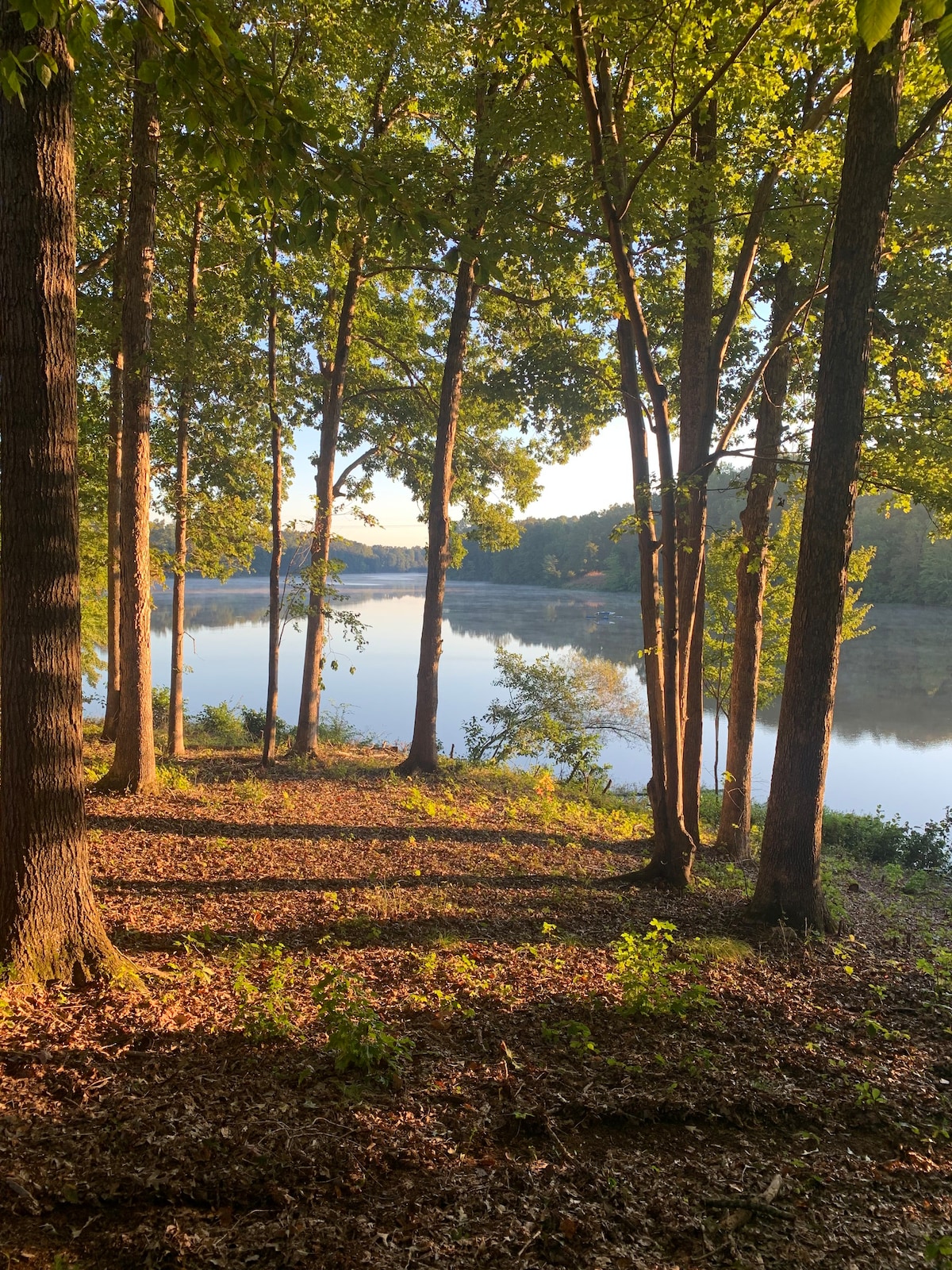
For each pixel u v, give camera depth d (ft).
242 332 50.85
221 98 11.00
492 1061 13.92
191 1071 12.41
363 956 18.76
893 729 90.17
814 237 29.96
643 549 29.32
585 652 136.46
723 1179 11.45
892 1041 16.43
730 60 22.39
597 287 34.68
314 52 37.27
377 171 11.86
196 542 56.85
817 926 23.45
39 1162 9.92
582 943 21.40
